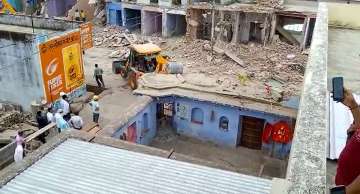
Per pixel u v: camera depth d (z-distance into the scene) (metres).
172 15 34.88
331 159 5.51
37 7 39.06
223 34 31.47
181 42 32.47
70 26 22.31
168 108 20.48
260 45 31.05
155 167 7.39
